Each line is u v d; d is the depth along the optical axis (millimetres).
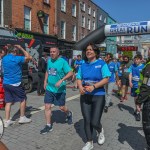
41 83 11609
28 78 12406
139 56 7793
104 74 4820
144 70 4484
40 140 5613
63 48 27984
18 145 5297
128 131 6426
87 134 5051
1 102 8086
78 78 5027
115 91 13312
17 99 6570
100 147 5312
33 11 22266
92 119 4973
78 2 32062
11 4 19406
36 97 11039
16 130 6191
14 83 6426
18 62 6375
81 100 5039
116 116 7965
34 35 22125
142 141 5727
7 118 6488
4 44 11320
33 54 12852
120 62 11328
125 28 15922
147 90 4348
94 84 4832
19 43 12133
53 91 6070
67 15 29062
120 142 5633
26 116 7488
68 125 6742
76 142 5559
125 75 10555
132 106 9688
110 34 16500
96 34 16906
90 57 4906
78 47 17219
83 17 35062
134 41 30422
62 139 5719
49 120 6113
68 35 29500
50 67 6047
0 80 8055
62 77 6047
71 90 13742
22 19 20688
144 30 15430
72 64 17484
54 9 25844
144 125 4414
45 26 24500
